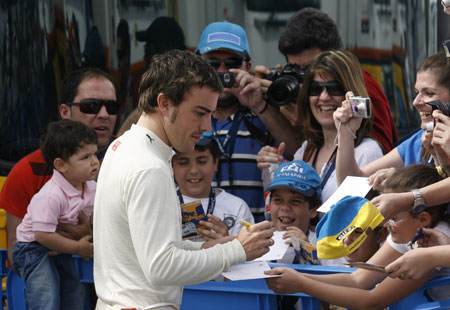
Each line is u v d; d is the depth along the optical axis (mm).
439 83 7734
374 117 9961
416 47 13773
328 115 9289
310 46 10266
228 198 9547
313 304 6664
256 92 10172
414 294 6352
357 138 9203
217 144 9859
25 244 8859
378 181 7535
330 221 6168
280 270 6512
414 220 6387
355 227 6016
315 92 9328
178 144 5965
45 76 12906
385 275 6691
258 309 6957
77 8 12852
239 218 9367
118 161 5762
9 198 9508
